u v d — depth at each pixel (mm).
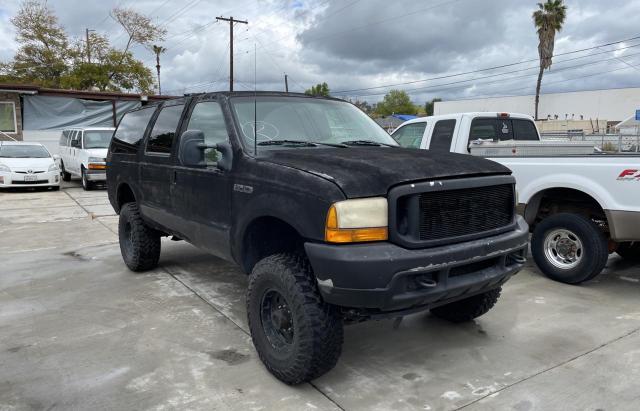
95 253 7156
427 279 3049
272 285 3361
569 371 3523
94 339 4113
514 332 4211
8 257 6945
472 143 6555
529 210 5582
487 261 3404
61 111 21766
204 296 5168
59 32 41281
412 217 3027
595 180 4984
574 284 5410
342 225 2947
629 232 4785
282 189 3307
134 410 3076
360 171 3160
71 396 3230
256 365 3658
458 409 3074
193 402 3164
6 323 4477
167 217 4934
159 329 4316
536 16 38250
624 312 4625
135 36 42375
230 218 3852
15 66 40438
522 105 54969
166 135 5055
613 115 50188
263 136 4012
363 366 3650
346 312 3143
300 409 3084
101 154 15039
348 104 5047
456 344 4000
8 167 14234
